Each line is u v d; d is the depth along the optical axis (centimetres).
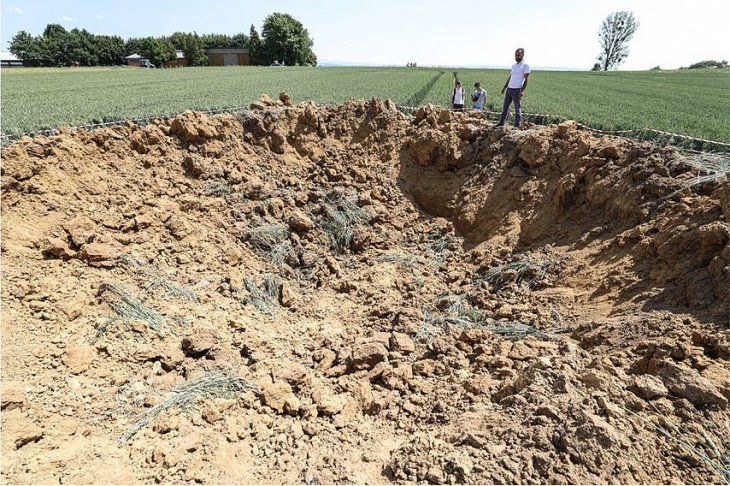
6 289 415
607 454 254
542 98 1864
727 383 298
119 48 7175
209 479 291
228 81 2686
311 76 3322
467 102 1756
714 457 253
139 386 374
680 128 1096
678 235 454
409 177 845
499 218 707
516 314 511
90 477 277
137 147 698
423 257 689
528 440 276
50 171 561
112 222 560
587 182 631
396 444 326
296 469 305
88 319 421
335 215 725
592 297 490
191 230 607
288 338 482
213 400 364
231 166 764
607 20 7025
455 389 381
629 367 346
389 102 946
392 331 494
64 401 337
